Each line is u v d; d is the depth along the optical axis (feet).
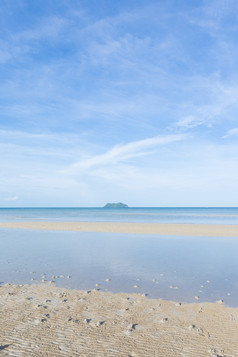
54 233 89.10
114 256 51.65
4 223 132.26
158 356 18.33
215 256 51.60
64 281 36.29
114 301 29.04
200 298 30.19
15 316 24.77
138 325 23.16
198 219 179.32
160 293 31.71
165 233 87.81
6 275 39.22
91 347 19.47
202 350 19.07
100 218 193.57
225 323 23.62
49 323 23.34
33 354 18.52
